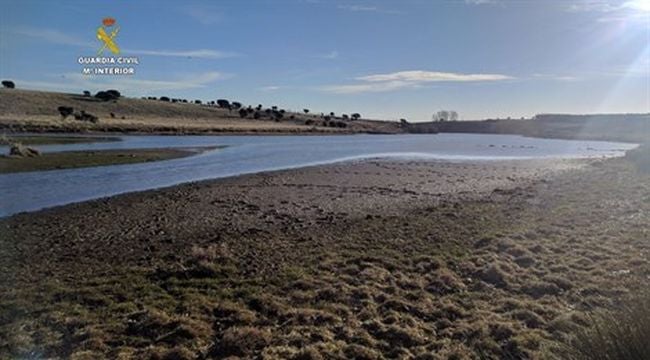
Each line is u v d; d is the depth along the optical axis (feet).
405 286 31.22
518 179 95.71
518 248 39.01
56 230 46.70
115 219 52.13
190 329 23.73
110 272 33.30
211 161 128.47
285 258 37.27
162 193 71.87
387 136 396.16
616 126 439.22
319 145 222.28
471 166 126.82
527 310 26.43
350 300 28.58
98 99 360.28
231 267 34.37
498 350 22.09
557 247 39.75
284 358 21.12
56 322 24.76
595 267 34.09
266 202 64.85
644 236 42.47
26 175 89.40
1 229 47.06
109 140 189.16
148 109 364.17
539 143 297.33
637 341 12.92
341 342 22.81
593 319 15.99
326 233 46.16
